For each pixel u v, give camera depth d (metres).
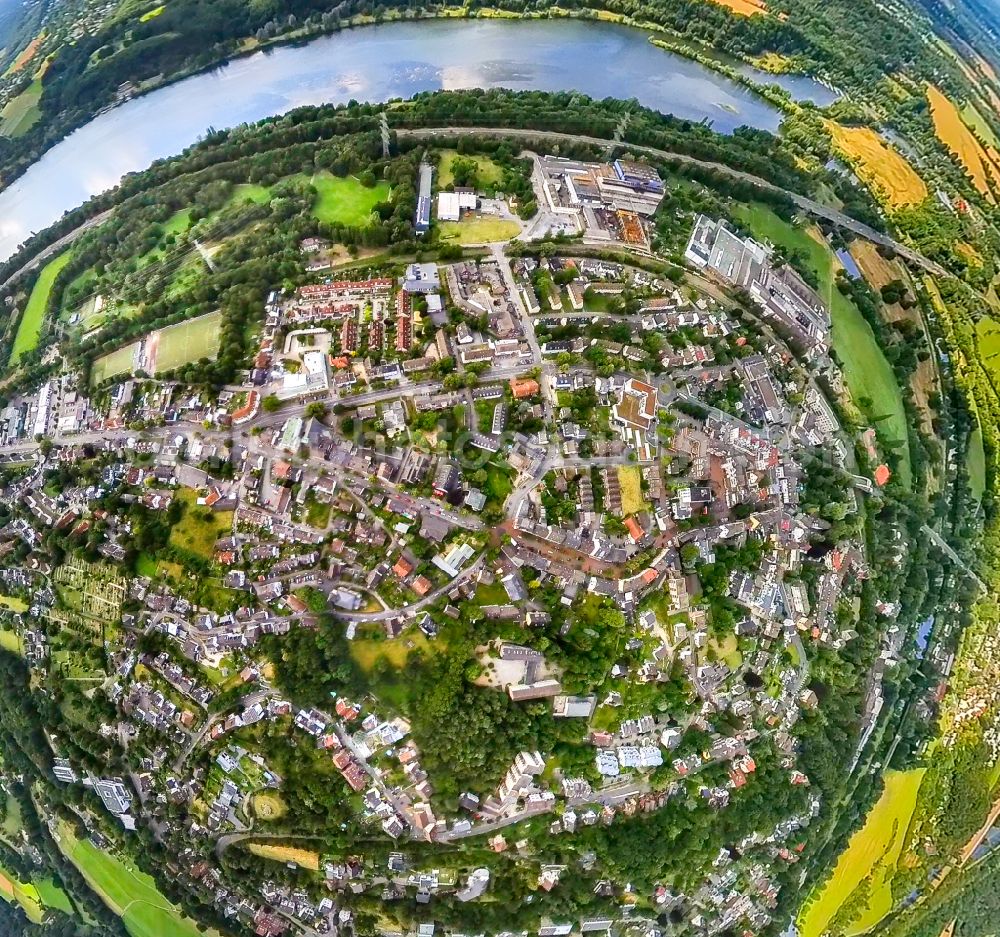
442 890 131.62
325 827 127.69
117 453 140.88
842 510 145.88
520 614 130.12
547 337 142.00
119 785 137.62
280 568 129.38
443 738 125.50
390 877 131.00
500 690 127.25
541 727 128.25
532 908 131.00
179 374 141.62
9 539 144.62
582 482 135.00
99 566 138.00
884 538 153.62
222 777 130.88
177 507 134.00
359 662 128.12
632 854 128.50
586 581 132.25
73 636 139.88
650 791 133.38
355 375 137.50
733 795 135.62
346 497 131.75
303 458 134.12
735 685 138.62
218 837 133.62
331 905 131.12
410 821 128.75
